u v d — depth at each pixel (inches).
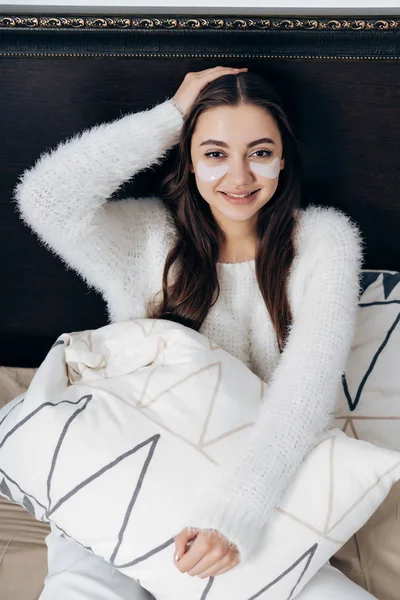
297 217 47.0
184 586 36.4
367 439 45.3
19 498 40.7
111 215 46.1
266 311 48.0
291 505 36.9
